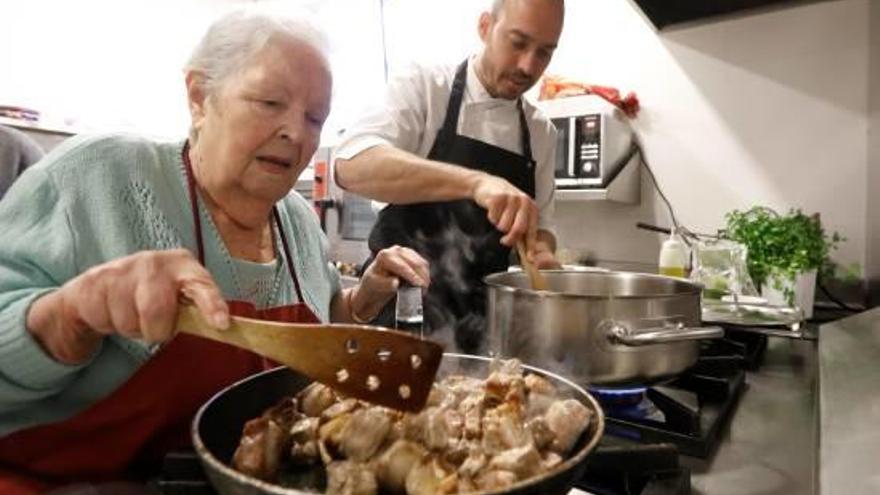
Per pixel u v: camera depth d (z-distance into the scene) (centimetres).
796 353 109
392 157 100
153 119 277
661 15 173
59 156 68
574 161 172
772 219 144
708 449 61
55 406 64
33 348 50
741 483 54
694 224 180
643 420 65
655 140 185
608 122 169
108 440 60
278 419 50
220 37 67
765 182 168
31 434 58
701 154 178
